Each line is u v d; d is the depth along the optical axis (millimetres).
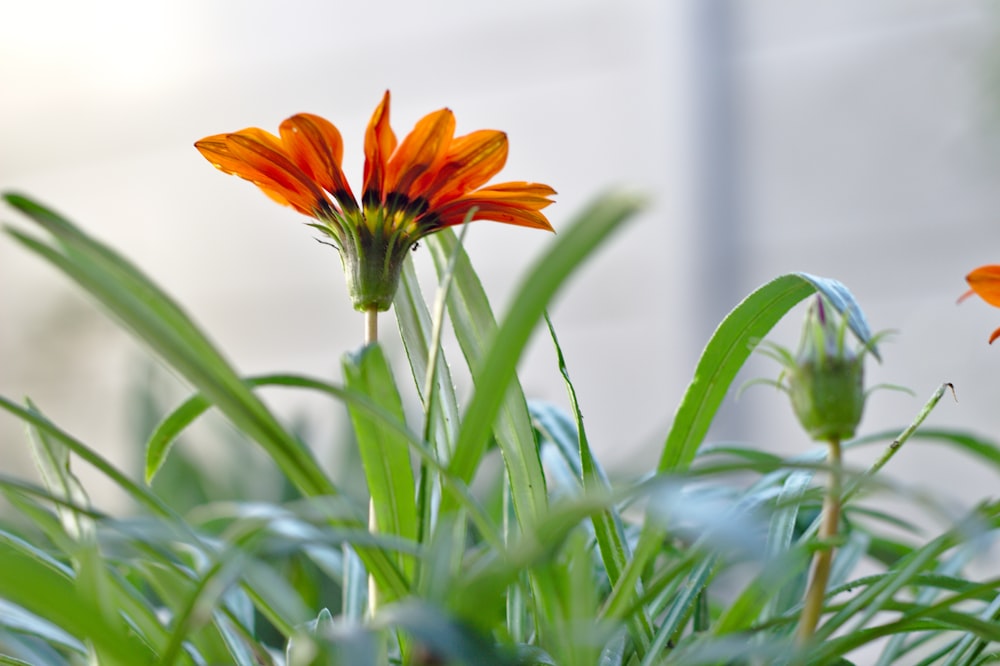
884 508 1400
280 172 376
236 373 312
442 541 312
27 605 314
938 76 1521
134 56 1920
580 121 1705
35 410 376
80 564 314
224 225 1865
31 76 1955
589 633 308
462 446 312
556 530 301
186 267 1873
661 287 1642
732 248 1593
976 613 384
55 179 1946
